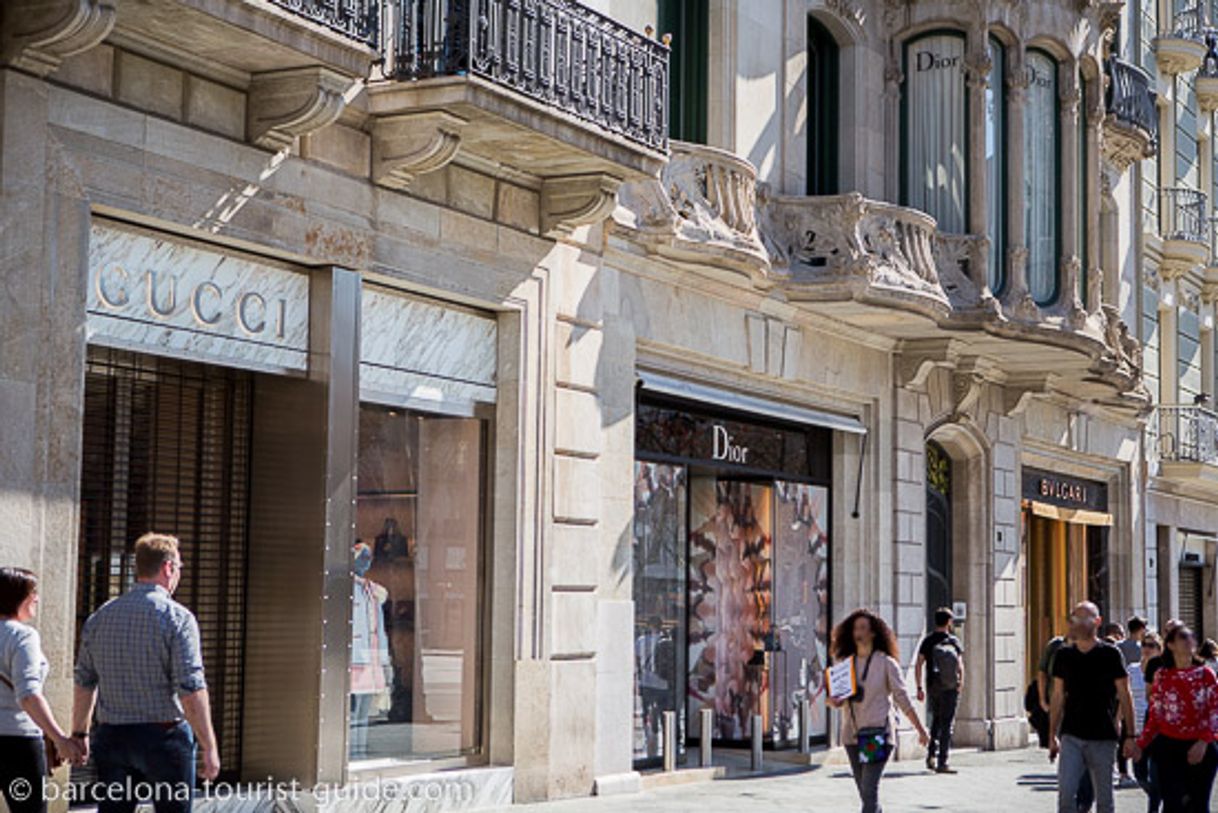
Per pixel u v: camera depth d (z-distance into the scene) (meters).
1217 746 13.52
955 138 22.55
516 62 14.61
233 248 13.27
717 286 19.44
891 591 23.09
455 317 15.80
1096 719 12.76
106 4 11.19
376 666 14.91
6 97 11.24
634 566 18.97
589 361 17.27
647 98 16.50
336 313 13.95
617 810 15.66
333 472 13.84
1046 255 24.09
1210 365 37.28
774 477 21.45
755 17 20.16
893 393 23.30
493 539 16.22
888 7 22.78
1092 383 27.64
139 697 9.05
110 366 12.59
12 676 9.04
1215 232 37.06
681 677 19.89
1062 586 30.73
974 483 25.97
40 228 11.42
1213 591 38.03
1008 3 22.84
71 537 11.62
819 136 22.16
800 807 16.50
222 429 13.70
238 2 11.80
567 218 16.39
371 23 13.29
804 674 21.97
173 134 12.42
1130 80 29.25
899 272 20.66
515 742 16.02
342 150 14.07
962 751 24.94
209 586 13.56
